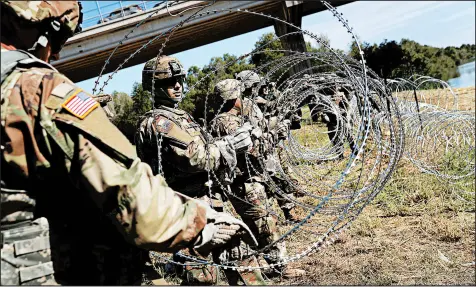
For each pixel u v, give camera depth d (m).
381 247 6.12
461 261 5.49
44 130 1.95
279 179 6.79
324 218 7.44
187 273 3.89
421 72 30.94
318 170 8.59
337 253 6.07
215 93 5.60
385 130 7.58
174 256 3.98
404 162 9.66
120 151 2.00
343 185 8.14
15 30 2.13
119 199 1.94
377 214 7.68
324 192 7.73
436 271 5.28
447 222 6.76
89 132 1.96
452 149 8.83
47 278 2.01
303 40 19.73
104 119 2.05
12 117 1.95
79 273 2.15
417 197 8.17
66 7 2.26
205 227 2.16
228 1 20.17
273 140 6.27
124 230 1.96
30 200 2.01
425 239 6.39
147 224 1.96
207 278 3.83
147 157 3.99
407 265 5.52
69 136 1.96
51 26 2.22
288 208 6.95
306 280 5.29
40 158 1.97
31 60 2.06
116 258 2.29
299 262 5.93
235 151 3.98
